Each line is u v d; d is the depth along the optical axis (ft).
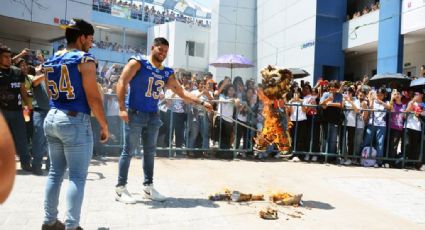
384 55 55.11
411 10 50.29
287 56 75.77
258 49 91.91
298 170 26.32
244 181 21.90
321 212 16.56
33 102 20.70
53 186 11.60
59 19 41.83
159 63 16.60
